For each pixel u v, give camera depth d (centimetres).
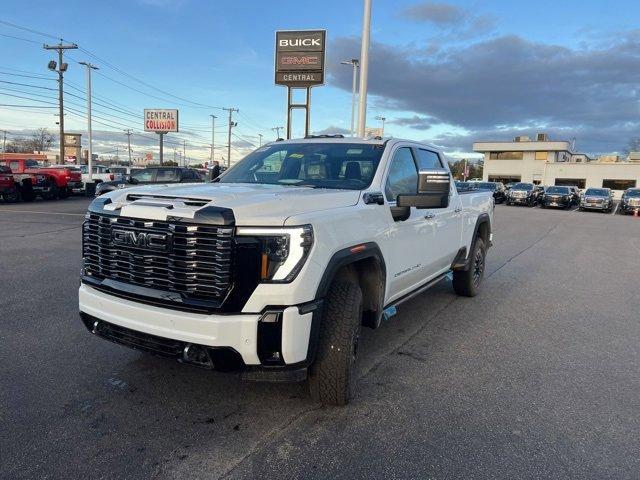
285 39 2136
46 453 289
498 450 307
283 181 446
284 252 292
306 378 342
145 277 315
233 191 347
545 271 947
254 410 348
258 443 306
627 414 359
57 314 552
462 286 689
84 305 344
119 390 372
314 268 303
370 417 343
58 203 2297
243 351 290
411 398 375
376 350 479
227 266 288
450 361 455
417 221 467
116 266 331
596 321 601
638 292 776
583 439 323
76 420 328
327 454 296
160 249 304
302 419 338
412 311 623
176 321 294
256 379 304
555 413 358
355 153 450
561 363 457
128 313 314
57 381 385
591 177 6012
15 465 277
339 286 343
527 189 3747
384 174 426
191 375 402
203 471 277
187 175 2123
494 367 443
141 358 433
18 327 506
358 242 353
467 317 604
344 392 342
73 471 273
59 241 1088
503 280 845
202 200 311
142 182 2105
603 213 3381
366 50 1575
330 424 332
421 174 389
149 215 309
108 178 3262
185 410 345
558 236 1623
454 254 605
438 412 354
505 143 6644
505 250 1228
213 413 342
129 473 273
